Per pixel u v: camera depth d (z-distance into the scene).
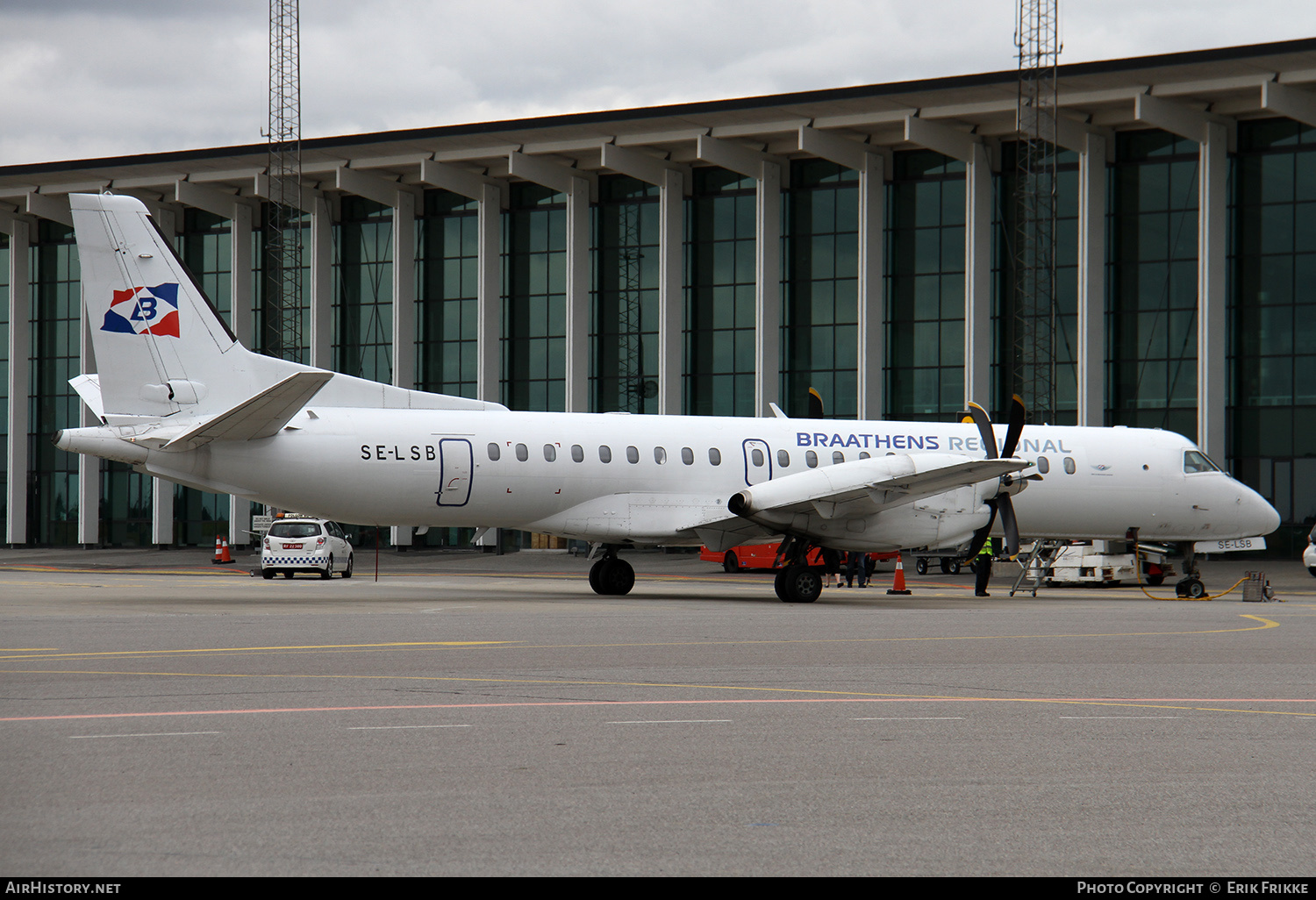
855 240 82.62
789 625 29.23
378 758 12.48
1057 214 79.50
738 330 85.31
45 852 9.08
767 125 77.94
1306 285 73.06
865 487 37.38
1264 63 66.75
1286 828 10.03
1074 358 79.06
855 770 12.08
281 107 108.81
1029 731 14.31
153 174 93.12
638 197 88.56
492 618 30.61
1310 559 62.66
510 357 91.50
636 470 40.66
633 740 13.52
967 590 52.59
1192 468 46.69
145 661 20.47
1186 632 27.78
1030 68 71.12
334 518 38.34
